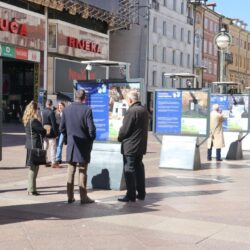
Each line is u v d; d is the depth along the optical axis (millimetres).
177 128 14578
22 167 13789
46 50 36031
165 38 57375
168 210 8469
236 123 17781
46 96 34969
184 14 62969
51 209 8312
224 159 17344
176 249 6211
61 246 6250
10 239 6500
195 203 9133
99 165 10477
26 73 41094
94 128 8664
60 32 37000
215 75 74875
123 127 8984
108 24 45188
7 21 31891
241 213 8328
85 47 40562
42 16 35531
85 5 40000
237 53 86938
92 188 10469
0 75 10000
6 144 21469
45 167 13836
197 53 67812
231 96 17922
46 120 13586
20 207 8414
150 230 7109
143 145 9141
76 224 7348
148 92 53062
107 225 7336
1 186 10555
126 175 9102
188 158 14102
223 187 11023
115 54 52344
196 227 7316
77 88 10938
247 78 93438
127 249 6184
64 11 38688
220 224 7523
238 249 6250
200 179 12242
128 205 8820
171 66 59219
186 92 14477
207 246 6359
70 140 8727
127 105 10438
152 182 11633
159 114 14766
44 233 6816
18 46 33219
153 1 53938
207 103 14297
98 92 10727
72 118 8727
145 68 52406
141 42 52344
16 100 41562
